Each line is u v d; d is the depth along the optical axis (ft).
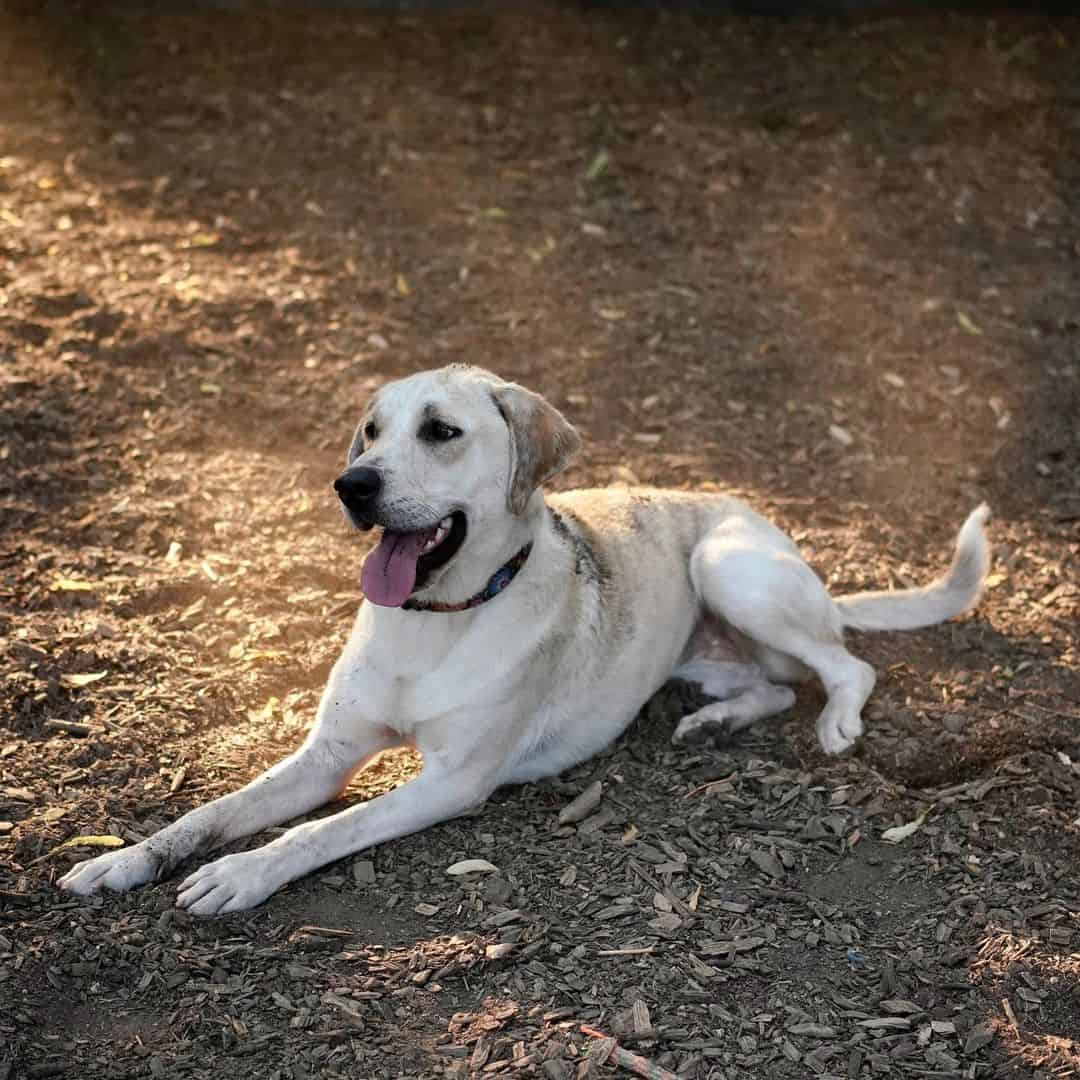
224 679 9.34
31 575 9.96
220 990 7.64
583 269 13.53
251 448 11.33
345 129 15.71
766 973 7.88
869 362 12.71
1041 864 8.46
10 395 11.37
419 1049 7.46
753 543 9.53
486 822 8.65
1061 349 12.96
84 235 13.30
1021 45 17.97
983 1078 7.48
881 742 9.18
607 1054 7.44
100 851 8.23
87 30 17.34
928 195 15.15
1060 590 10.50
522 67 17.20
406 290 13.07
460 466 8.33
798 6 18.71
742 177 15.24
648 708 9.47
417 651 8.52
